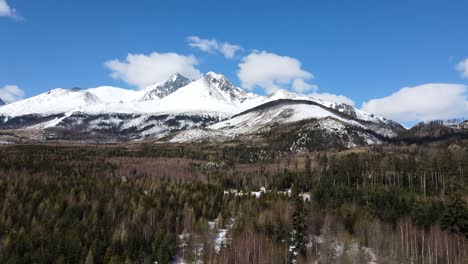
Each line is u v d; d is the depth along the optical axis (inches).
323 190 6254.9
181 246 4266.7
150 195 5772.6
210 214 5324.8
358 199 5954.7
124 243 4033.0
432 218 4837.6
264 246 4131.4
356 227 4761.3
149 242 4151.1
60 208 4749.0
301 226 4411.9
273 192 6289.4
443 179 6914.4
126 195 5684.1
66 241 3804.1
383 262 4074.8
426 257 4200.3
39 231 4040.4
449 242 4284.0
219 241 4544.8
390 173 7731.3
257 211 5265.8
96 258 3784.5
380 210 5226.4
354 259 4067.4
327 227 4744.1
